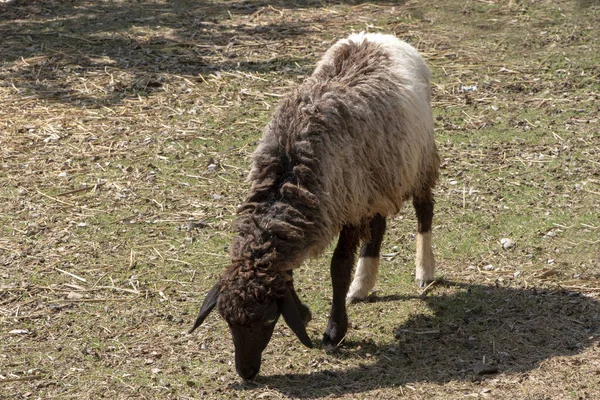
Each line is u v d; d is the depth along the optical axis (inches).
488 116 527.2
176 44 657.0
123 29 693.3
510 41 645.9
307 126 291.1
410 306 349.4
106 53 643.5
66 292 363.6
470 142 495.2
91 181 462.6
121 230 414.6
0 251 394.9
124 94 571.5
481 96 555.8
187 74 601.9
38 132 517.7
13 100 562.9
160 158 485.7
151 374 304.5
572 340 317.4
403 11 720.3
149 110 547.2
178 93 570.9
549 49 628.7
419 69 352.8
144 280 373.1
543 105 539.8
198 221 421.1
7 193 449.1
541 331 325.1
